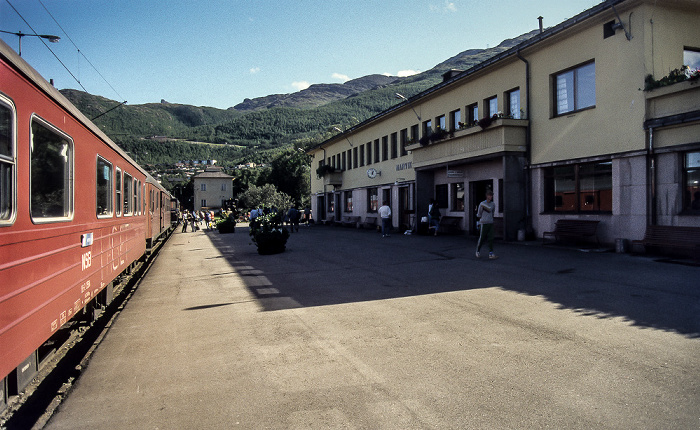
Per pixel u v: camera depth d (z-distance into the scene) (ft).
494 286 27.71
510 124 53.57
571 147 48.78
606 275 29.94
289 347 17.38
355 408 12.03
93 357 16.71
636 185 41.60
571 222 47.19
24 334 12.11
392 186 90.48
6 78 11.03
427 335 18.26
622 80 43.01
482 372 14.20
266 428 11.07
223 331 19.95
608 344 16.38
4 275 10.90
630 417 11.04
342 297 26.18
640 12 41.19
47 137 13.97
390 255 45.62
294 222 95.09
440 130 65.46
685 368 13.94
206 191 335.06
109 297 25.43
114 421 11.64
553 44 50.85
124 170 29.04
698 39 43.39
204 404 12.55
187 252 59.72
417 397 12.59
